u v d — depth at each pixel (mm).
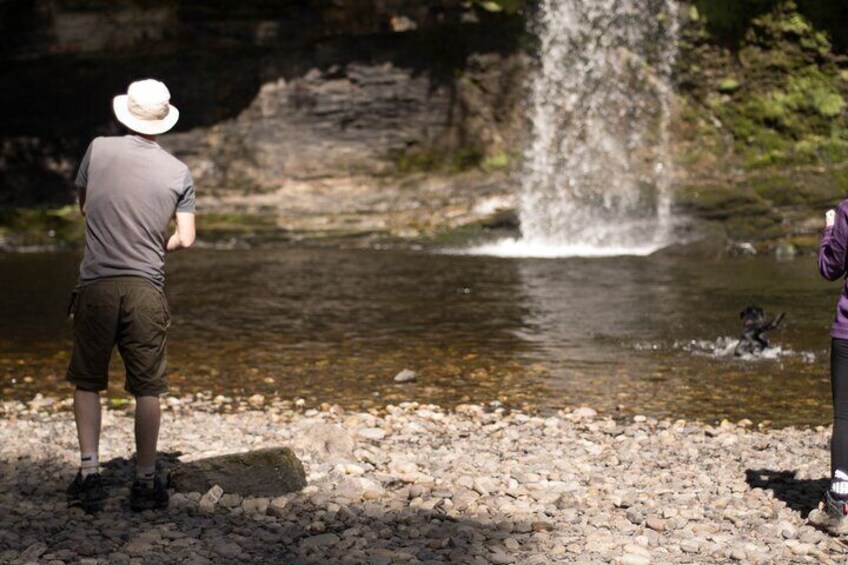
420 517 4812
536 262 16188
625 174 20594
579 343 9773
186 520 4793
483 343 9852
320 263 16406
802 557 4305
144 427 4934
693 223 18578
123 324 4930
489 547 4379
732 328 10375
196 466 5250
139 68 21828
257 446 6285
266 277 14789
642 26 21031
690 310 11445
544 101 21312
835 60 20375
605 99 21188
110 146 5020
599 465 5816
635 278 14180
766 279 13969
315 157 21406
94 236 4969
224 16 21344
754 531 4637
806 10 20438
